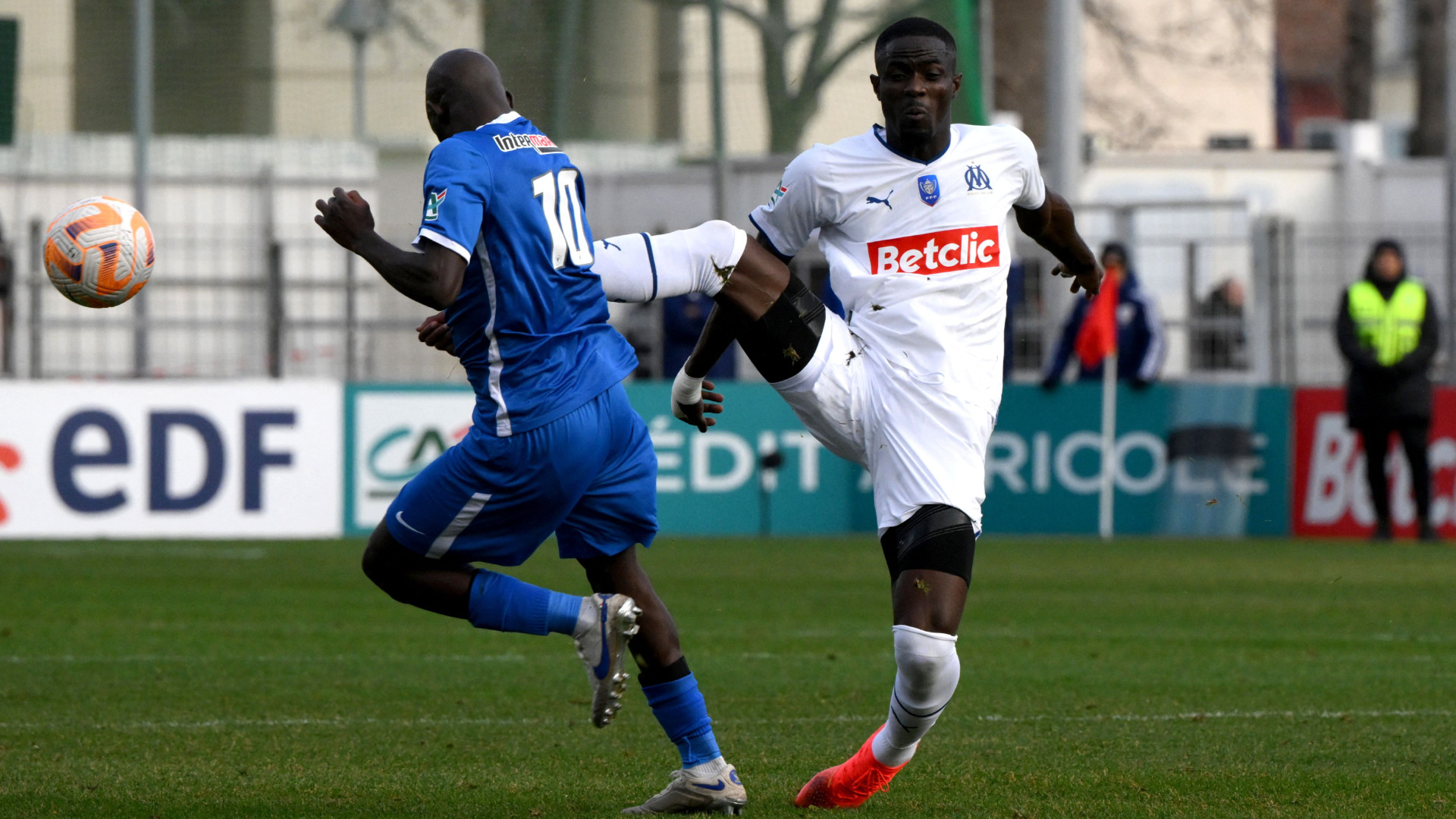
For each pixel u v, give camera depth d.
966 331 15.93
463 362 15.57
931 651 14.80
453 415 49.19
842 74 60.81
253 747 19.25
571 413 15.33
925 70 15.66
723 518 50.25
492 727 20.75
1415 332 47.47
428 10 60.47
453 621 31.19
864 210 16.05
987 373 15.98
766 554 44.56
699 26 60.81
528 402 15.20
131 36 59.75
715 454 50.19
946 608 14.92
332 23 60.25
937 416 15.55
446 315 15.59
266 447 48.12
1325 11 132.12
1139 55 116.19
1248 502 50.69
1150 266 51.66
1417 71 105.62
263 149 59.88
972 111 56.06
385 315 51.50
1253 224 50.97
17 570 39.09
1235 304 50.88
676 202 57.88
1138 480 50.50
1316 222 62.03
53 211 54.88
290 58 60.19
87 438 47.31
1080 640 29.06
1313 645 28.52
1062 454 50.66
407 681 24.41
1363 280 47.81
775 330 15.80
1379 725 20.98
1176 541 48.97
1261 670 25.78
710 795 15.66
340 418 48.56
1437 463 50.47
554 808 16.03
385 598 34.56
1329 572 40.53
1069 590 36.69
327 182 54.28
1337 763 18.42
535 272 15.18
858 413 15.87
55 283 16.36
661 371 51.91
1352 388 47.94
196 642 28.19
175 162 59.69
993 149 16.23
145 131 52.28
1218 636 29.62
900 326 15.83
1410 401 47.50
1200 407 50.44
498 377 15.25
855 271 16.12
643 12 60.84
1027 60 114.19
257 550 44.38
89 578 37.72
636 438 16.08
